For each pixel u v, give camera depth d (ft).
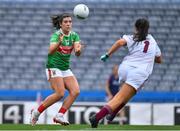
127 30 236.02
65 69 98.27
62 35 96.22
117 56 224.33
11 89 214.48
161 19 240.73
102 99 191.11
